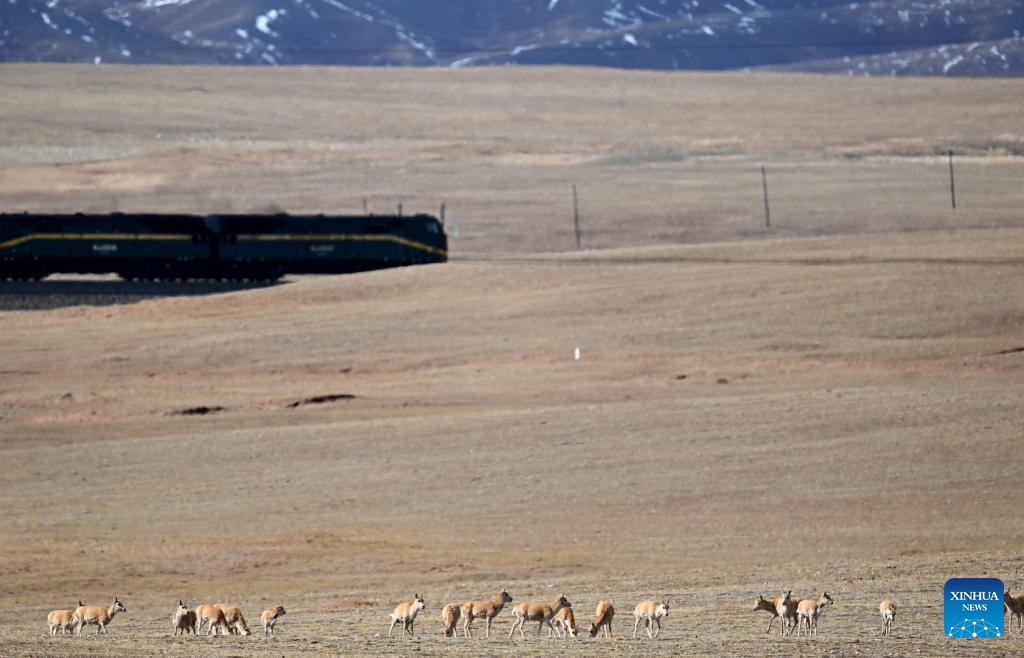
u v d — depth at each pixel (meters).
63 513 76.88
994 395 99.19
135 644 42.09
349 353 136.88
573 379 123.12
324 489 81.19
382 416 108.44
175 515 76.25
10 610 57.03
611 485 80.12
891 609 44.50
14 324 148.38
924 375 120.88
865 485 78.50
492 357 134.12
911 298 145.62
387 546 69.19
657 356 132.12
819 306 145.12
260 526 73.75
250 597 58.72
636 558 66.44
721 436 89.81
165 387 123.00
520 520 74.19
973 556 62.03
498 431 93.31
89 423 105.75
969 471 80.38
